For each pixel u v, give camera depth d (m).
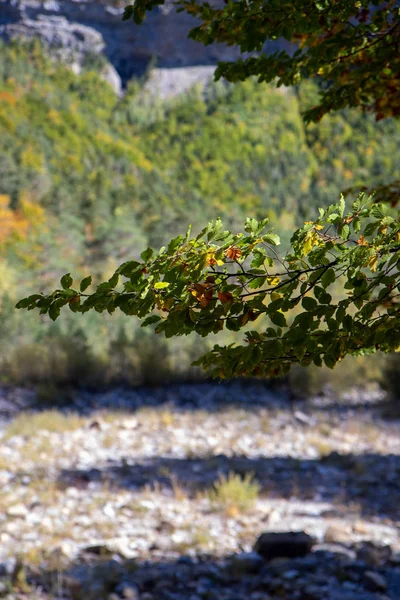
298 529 6.02
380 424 10.66
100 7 113.62
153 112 103.94
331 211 2.10
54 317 2.08
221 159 91.12
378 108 4.01
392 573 4.95
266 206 80.00
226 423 10.45
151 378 12.20
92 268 31.47
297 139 95.31
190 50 114.50
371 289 2.05
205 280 2.07
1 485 7.15
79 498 6.88
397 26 3.29
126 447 9.12
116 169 77.38
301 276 2.11
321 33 3.27
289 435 10.02
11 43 108.06
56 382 11.95
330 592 4.59
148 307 2.04
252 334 2.20
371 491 7.44
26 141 73.94
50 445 8.90
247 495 6.90
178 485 7.50
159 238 37.50
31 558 5.17
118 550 5.36
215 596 4.58
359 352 2.44
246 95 101.25
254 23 2.90
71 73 107.00
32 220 40.25
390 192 4.82
